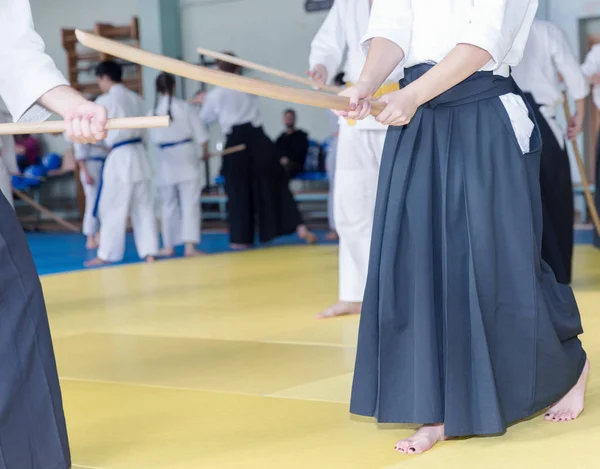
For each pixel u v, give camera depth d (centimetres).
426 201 233
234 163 905
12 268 184
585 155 1132
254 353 384
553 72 522
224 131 913
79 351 404
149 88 1320
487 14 223
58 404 192
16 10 194
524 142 241
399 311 236
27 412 184
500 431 227
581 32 1136
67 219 1402
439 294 234
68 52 1389
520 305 235
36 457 185
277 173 912
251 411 290
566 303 257
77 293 601
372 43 237
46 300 573
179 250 935
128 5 1408
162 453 249
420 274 232
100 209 791
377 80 228
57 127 183
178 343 414
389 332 236
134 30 1349
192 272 698
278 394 311
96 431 273
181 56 1379
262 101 1355
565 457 230
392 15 237
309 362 362
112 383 338
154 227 788
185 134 834
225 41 1355
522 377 237
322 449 247
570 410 263
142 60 173
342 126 443
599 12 1109
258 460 239
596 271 607
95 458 246
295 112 1334
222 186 1272
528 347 236
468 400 230
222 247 947
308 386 321
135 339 429
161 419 285
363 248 458
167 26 1346
